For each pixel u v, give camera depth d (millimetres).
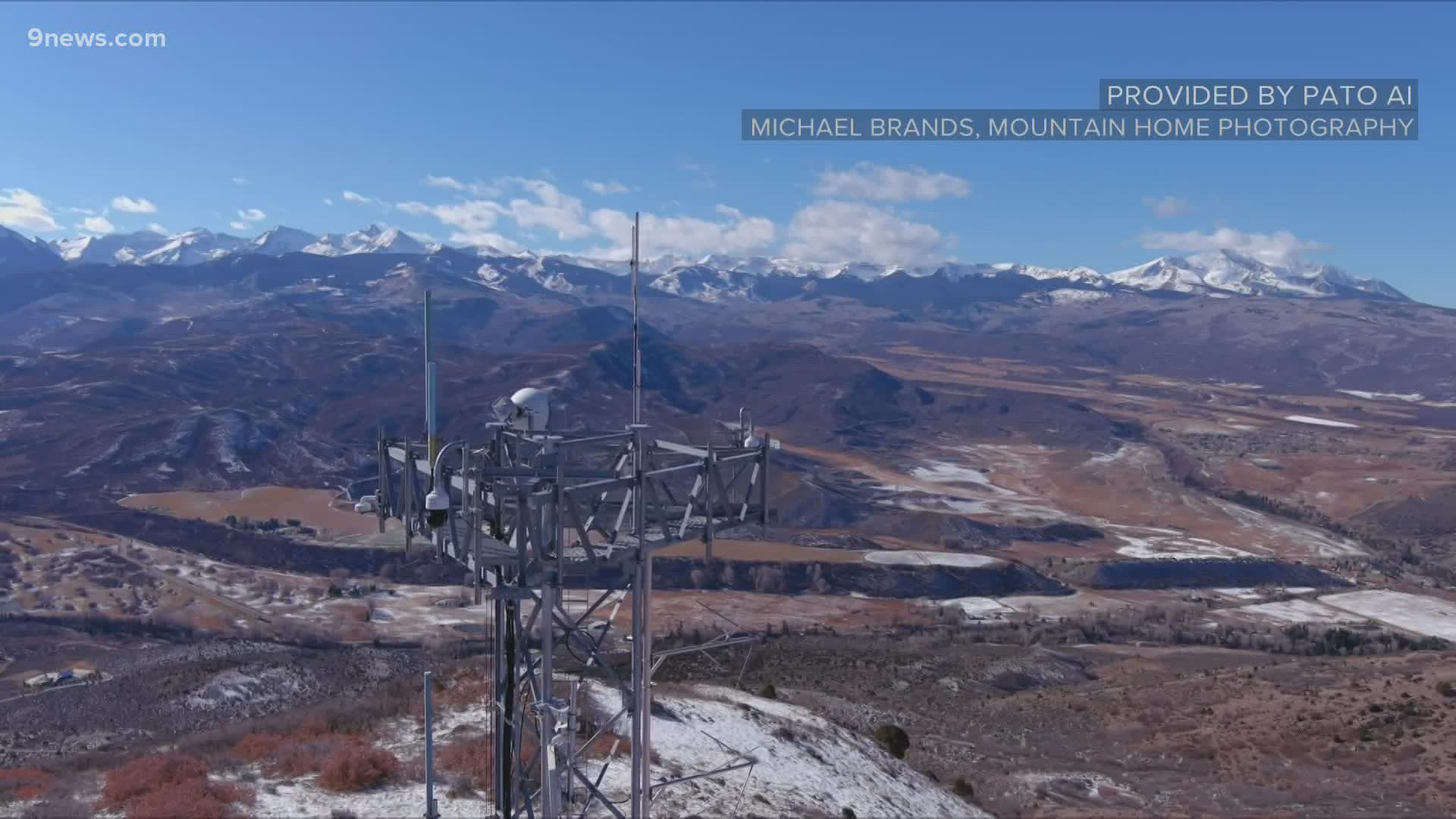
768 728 35969
